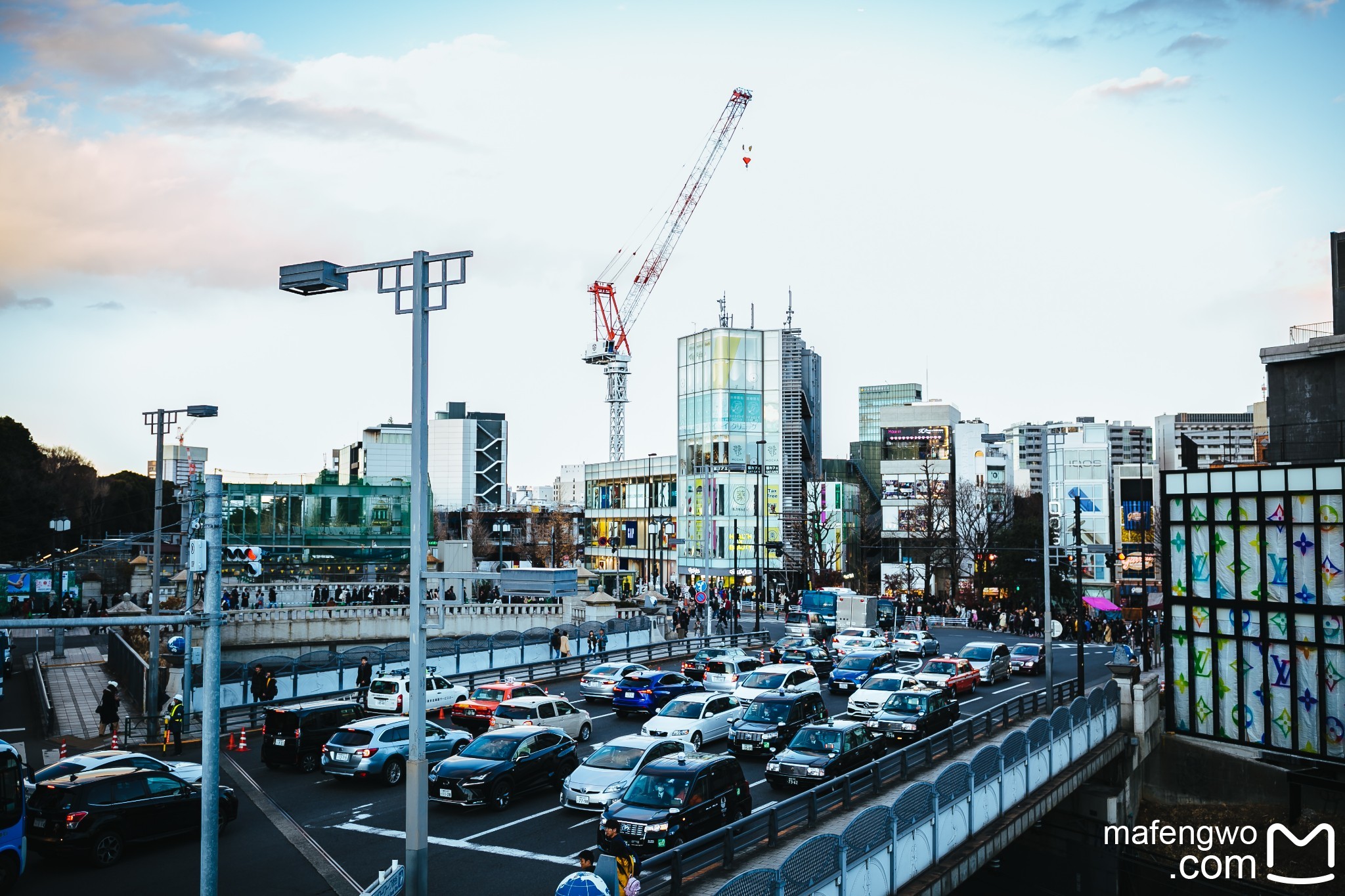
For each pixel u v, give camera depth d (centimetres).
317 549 7312
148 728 3228
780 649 5266
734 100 17062
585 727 3212
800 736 2588
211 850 1433
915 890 1919
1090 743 3325
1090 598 6600
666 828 1856
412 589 1631
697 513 10344
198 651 4075
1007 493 11825
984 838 2286
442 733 2728
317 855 1988
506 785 2359
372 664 4081
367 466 15850
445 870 1891
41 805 1925
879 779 2273
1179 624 3750
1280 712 3469
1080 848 3550
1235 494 3616
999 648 4834
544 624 6178
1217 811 4100
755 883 1425
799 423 10400
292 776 2695
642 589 10062
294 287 1723
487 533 16300
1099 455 10288
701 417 10344
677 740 2455
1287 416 4250
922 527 10519
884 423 17575
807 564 9681
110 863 1927
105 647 6147
